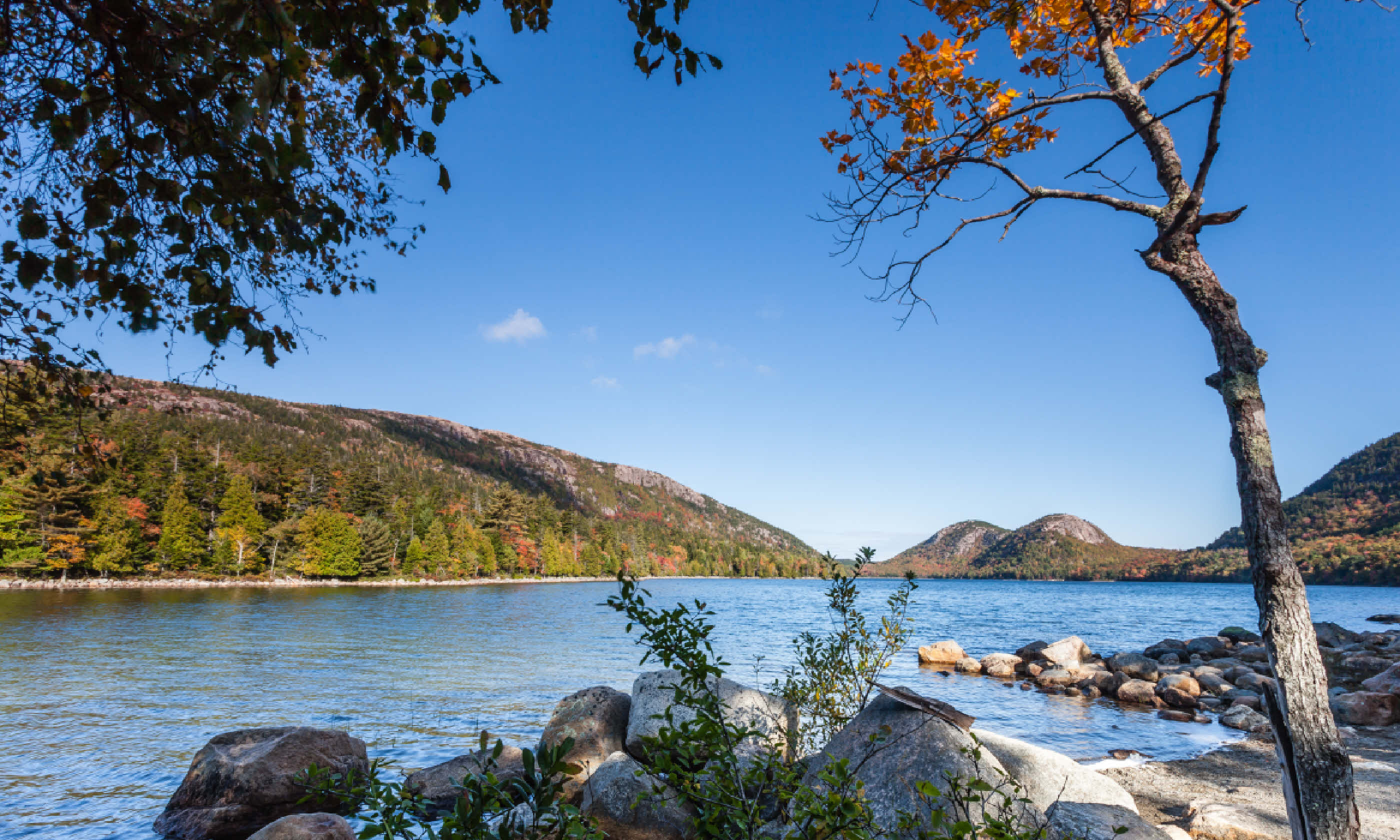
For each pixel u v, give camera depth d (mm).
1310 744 3475
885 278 5875
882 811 4730
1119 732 13695
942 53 5406
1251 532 3803
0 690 15547
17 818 8047
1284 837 6695
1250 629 43688
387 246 4914
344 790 3381
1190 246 4223
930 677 21438
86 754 10625
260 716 13352
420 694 16078
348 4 2256
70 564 61750
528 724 13211
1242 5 4508
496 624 36906
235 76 2297
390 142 2477
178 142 2566
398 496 112062
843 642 7582
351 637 28672
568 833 2369
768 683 16609
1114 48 5789
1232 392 3941
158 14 2354
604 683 18094
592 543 149750
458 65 2613
